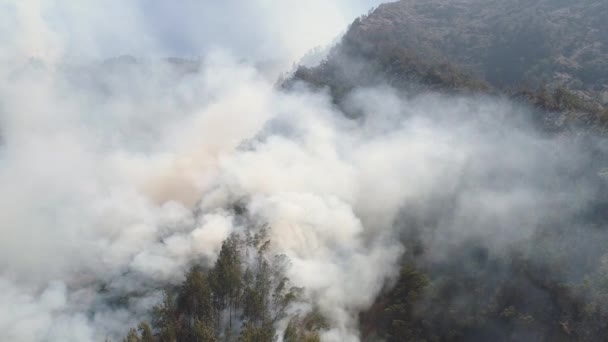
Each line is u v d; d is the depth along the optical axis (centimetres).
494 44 16725
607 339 4731
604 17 15588
